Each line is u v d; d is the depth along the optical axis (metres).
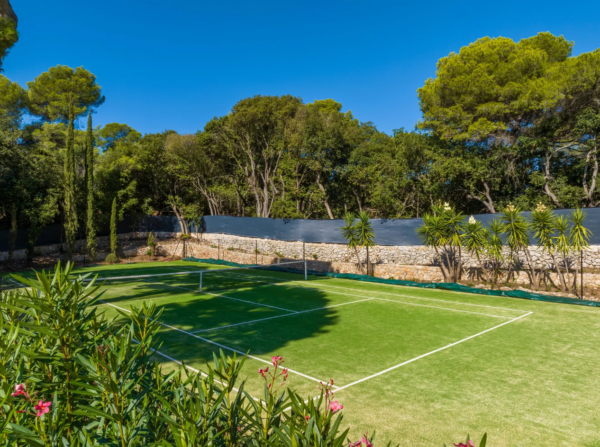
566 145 22.08
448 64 24.11
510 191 24.38
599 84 20.33
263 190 38.28
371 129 37.78
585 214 15.77
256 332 10.66
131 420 2.27
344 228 21.88
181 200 39.41
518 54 22.84
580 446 4.97
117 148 40.06
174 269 26.75
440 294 16.72
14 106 35.31
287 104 34.28
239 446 2.36
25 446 2.18
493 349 9.12
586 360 8.30
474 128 22.11
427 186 26.09
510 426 5.48
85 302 2.81
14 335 2.62
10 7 16.25
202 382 2.44
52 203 27.84
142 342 2.65
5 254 28.25
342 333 10.59
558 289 15.87
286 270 24.88
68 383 2.46
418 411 5.94
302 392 6.63
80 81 40.81
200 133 39.62
